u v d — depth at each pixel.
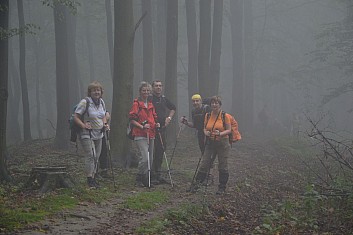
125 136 12.32
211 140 9.38
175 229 6.68
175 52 17.30
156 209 7.75
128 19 12.59
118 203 7.89
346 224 7.44
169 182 10.20
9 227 5.88
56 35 18.03
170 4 17.19
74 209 7.21
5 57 9.63
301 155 18.52
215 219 7.52
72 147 17.78
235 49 30.25
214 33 20.33
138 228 6.40
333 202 8.73
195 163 13.71
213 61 20.33
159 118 9.97
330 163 15.05
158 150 10.07
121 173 10.92
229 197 9.21
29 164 12.73
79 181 9.35
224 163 9.41
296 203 9.05
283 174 13.37
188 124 10.25
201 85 19.58
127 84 12.50
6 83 9.59
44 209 7.01
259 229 6.95
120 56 12.50
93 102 9.08
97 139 9.06
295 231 7.05
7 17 10.17
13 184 9.06
